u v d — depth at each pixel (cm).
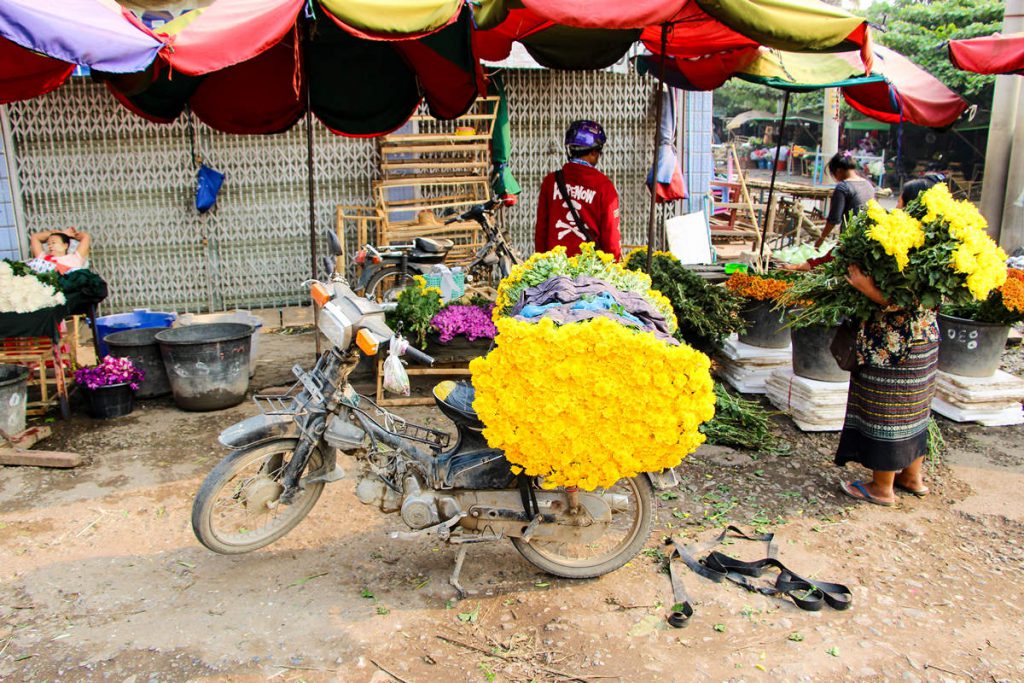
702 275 674
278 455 362
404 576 359
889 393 407
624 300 335
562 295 325
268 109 645
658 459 301
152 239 870
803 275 514
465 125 887
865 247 391
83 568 363
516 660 303
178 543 386
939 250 378
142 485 451
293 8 406
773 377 573
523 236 944
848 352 417
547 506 343
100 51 356
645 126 940
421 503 330
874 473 430
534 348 289
